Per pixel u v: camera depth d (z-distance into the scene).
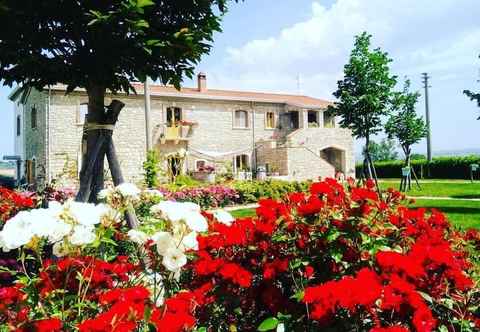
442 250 2.35
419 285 2.29
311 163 29.69
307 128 30.75
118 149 24.89
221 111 28.92
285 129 31.59
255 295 2.63
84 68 4.73
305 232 2.76
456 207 13.02
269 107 30.98
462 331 2.32
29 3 4.09
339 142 32.09
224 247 2.79
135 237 2.46
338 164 32.75
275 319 2.18
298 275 2.75
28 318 2.00
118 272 2.51
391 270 2.24
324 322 2.05
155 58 4.71
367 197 2.76
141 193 3.07
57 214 2.05
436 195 18.22
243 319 2.62
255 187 17.75
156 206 2.17
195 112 27.94
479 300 2.52
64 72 4.66
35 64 4.39
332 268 2.67
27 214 2.00
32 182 24.97
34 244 2.00
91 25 4.17
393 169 42.22
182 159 20.95
